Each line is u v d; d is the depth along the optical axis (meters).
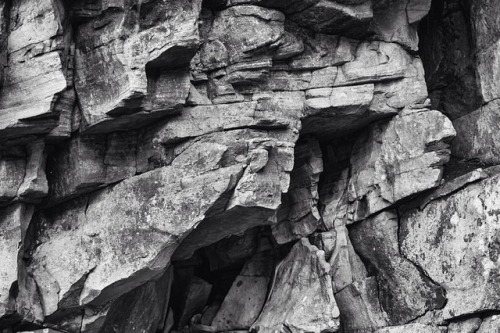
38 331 13.34
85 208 13.80
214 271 15.92
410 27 14.64
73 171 13.54
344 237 14.87
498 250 13.41
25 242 13.69
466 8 15.16
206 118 13.53
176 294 15.61
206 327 15.07
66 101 13.30
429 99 14.55
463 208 13.88
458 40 15.23
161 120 13.55
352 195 14.91
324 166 15.59
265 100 13.82
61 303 13.48
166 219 13.25
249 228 15.28
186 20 13.01
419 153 14.27
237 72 13.63
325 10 13.89
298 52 13.96
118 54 13.00
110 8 13.11
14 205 13.45
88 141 13.55
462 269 13.75
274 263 15.30
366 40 14.47
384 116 14.64
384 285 14.57
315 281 14.42
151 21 13.07
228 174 13.12
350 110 14.36
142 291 14.03
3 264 13.23
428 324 13.99
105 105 13.16
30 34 13.11
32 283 13.59
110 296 13.57
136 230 13.38
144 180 13.50
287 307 14.48
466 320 13.64
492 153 14.49
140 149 13.68
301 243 14.89
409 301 14.25
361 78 14.32
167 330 15.12
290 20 14.06
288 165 13.70
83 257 13.52
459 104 15.13
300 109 14.05
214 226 13.77
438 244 14.07
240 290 15.27
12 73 13.14
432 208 14.24
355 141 15.18
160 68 13.27
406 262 14.38
